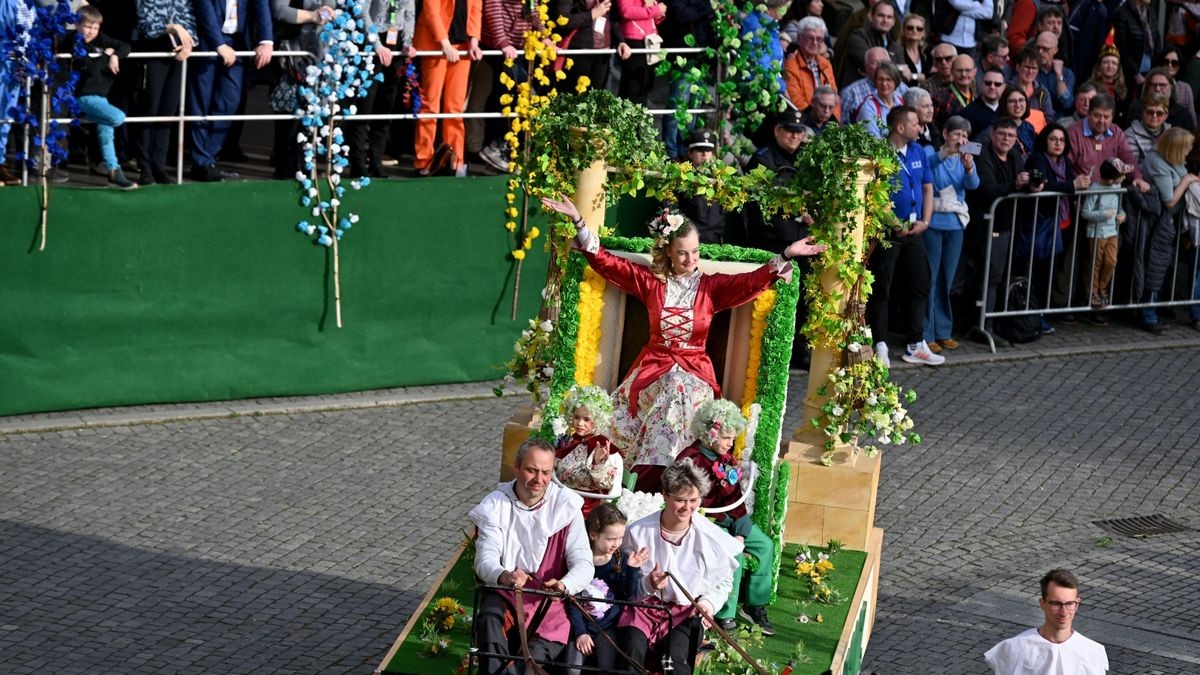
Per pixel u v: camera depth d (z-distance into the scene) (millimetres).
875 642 10633
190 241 13641
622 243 10297
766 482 9531
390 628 10367
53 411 13523
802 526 10617
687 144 15148
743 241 14992
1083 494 13031
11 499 11867
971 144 15188
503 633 8070
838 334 10477
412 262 14406
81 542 11250
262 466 12750
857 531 10555
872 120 14891
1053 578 8086
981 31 17500
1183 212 16422
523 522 8328
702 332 9797
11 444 12883
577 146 10852
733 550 8492
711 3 14977
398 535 11680
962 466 13391
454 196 14414
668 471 8453
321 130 13844
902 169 14766
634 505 9008
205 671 9656
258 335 14039
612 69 14797
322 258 14094
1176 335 16734
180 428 13414
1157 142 16453
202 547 11305
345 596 10750
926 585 11484
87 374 13562
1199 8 19109
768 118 15453
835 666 8945
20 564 10867
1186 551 12180
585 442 9320
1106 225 16125
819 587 9828
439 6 13984
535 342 11039
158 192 13438
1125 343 16391
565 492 8398
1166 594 11469
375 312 14398
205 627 10211
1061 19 17172
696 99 15008
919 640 10688
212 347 13914
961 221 15297
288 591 10766
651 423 9688
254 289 13930
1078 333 16578
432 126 14484
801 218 14453
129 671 9586
